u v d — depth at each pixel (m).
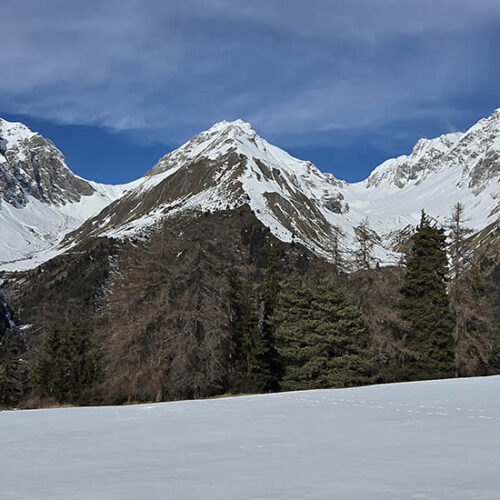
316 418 16.95
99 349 51.41
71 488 9.16
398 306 49.34
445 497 7.82
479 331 48.66
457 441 12.25
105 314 49.50
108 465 10.91
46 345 63.41
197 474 9.88
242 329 48.75
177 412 20.33
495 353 49.53
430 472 9.36
